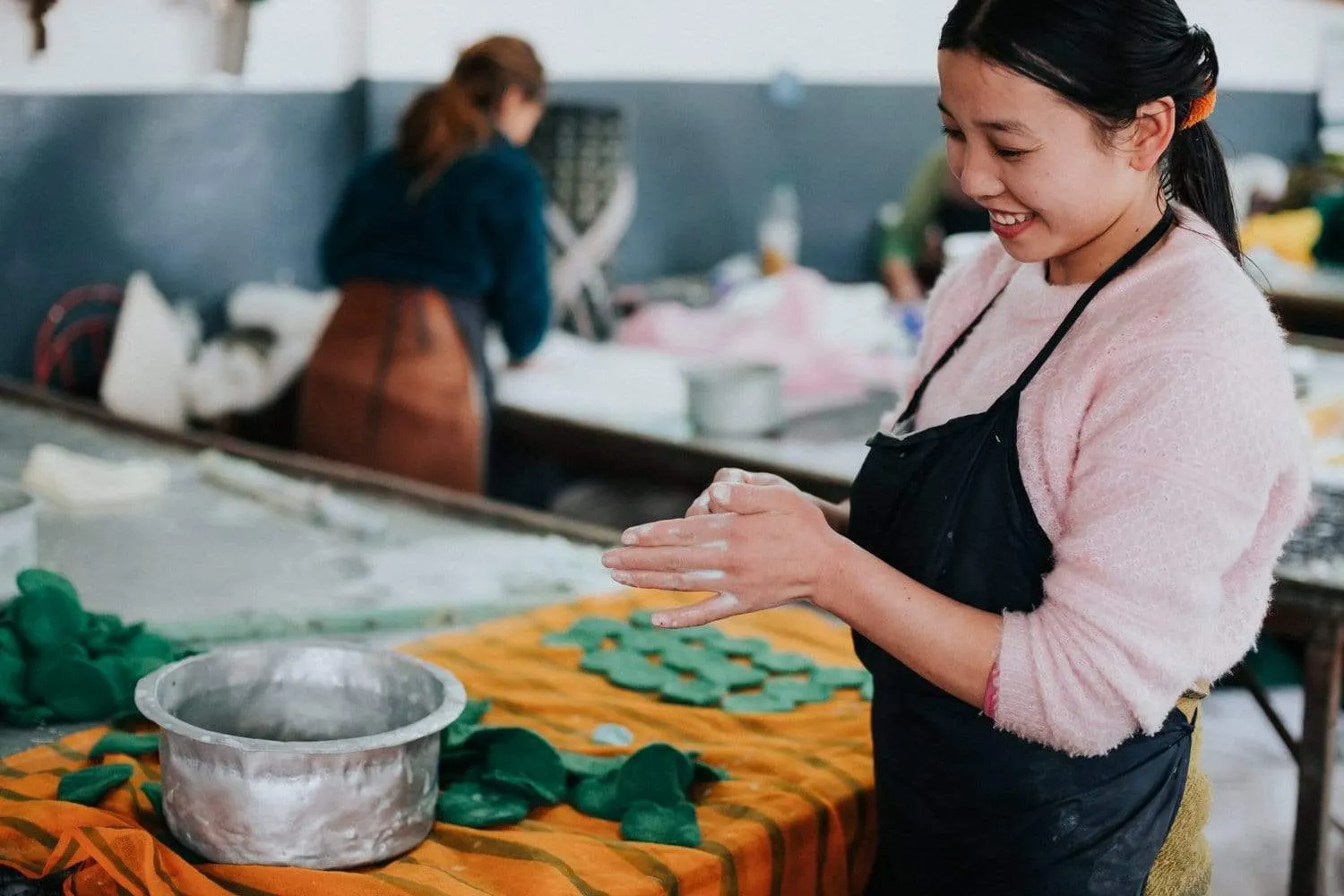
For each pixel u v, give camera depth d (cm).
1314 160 803
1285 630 229
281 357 422
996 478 133
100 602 215
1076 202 123
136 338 405
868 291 484
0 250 392
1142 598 119
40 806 143
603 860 140
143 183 417
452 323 366
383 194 371
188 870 131
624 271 558
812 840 153
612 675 191
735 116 583
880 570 128
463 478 374
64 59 393
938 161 539
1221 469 118
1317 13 805
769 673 197
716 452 338
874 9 628
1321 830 230
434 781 144
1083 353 128
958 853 143
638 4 538
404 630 214
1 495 194
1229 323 121
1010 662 124
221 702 152
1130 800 137
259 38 433
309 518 263
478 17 484
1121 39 117
